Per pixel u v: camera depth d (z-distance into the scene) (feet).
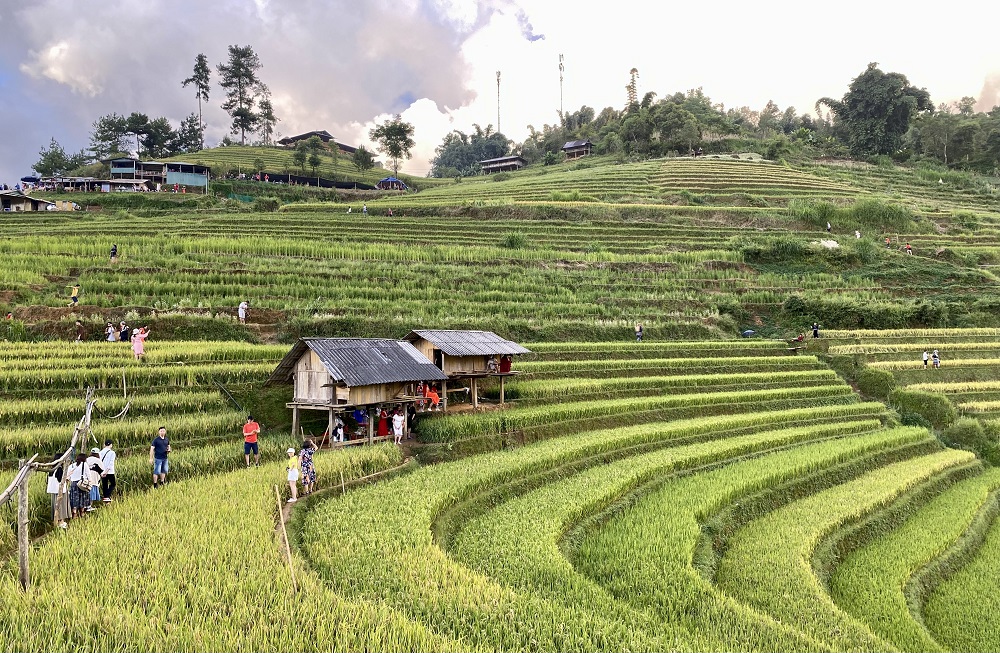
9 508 52.24
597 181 342.85
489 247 212.64
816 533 70.13
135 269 147.54
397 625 36.65
